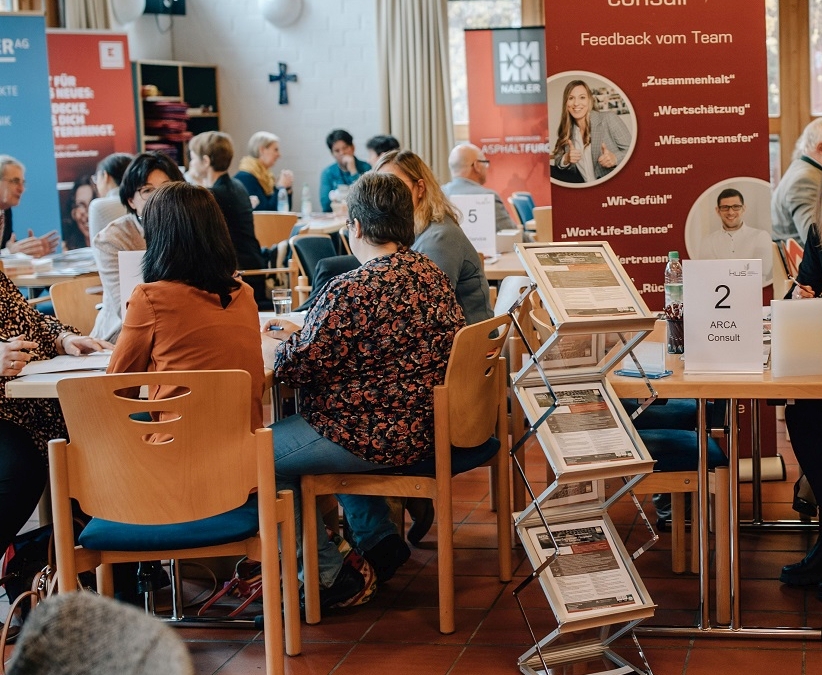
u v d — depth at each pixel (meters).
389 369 2.72
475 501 3.98
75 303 3.80
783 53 8.37
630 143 3.83
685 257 3.88
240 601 3.06
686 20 3.77
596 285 2.46
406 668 2.60
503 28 7.77
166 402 2.22
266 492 2.31
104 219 5.62
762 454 4.07
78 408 2.23
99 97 7.68
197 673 2.60
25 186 6.45
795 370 2.51
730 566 2.72
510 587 3.12
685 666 2.55
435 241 3.35
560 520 2.53
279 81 9.71
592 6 3.77
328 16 9.56
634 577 2.50
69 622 0.65
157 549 2.35
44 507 3.07
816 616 2.80
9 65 6.39
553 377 2.49
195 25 9.77
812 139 5.14
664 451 2.74
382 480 2.81
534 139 7.89
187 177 6.09
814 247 3.20
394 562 3.11
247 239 5.86
